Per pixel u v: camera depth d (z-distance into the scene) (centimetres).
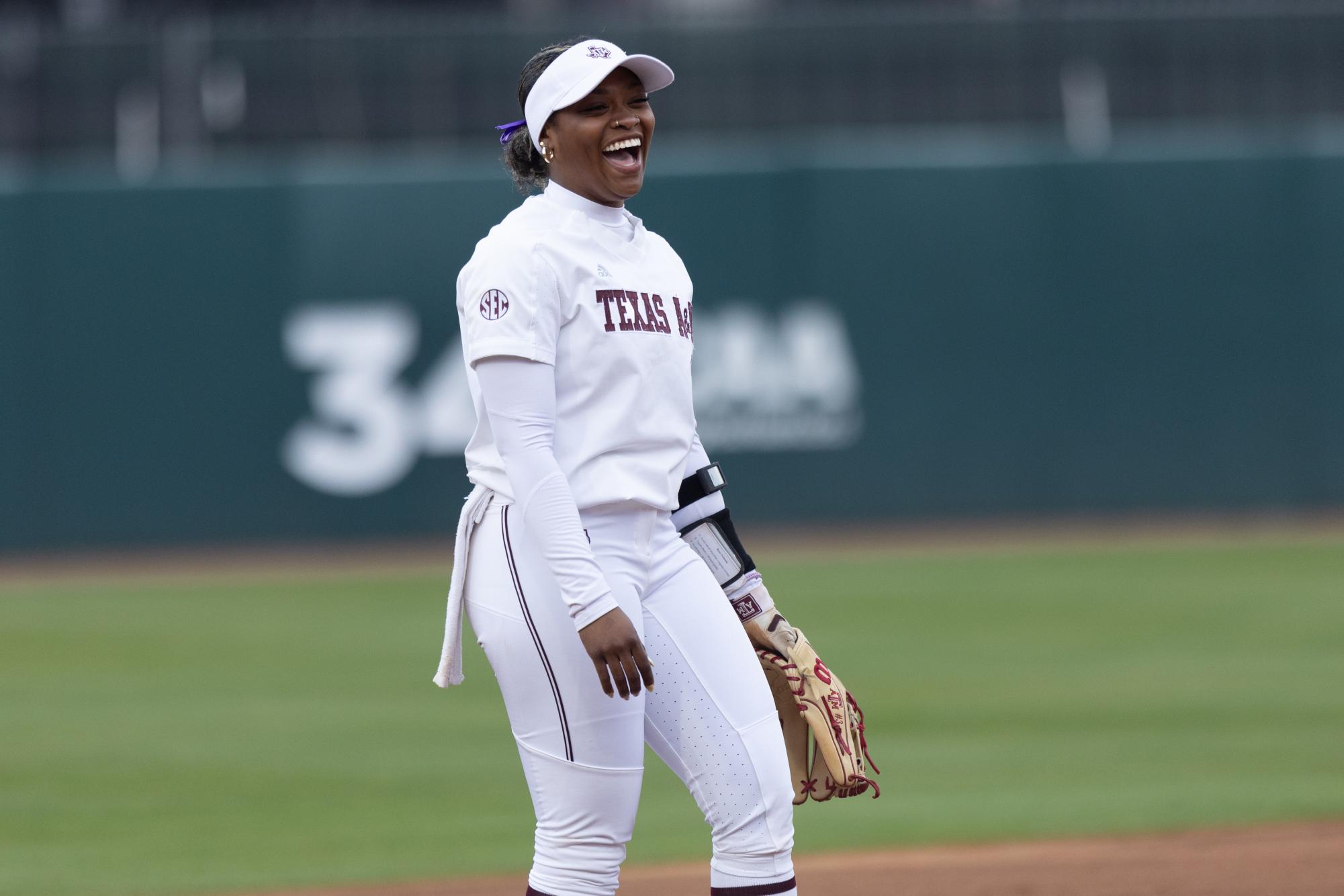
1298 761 2309
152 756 2453
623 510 999
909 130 5681
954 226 5244
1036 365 5266
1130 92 5688
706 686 1023
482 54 5656
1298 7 5778
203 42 5641
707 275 5203
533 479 955
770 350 5216
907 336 5244
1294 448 5269
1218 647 3325
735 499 5206
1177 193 5247
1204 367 5266
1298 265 5266
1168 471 5275
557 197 1009
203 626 3841
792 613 3816
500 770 2344
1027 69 5709
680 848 1859
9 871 1773
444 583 4497
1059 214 5256
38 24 6162
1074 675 3047
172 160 5547
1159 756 2362
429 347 5147
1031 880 1634
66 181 5028
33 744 2559
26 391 5028
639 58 989
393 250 5128
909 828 1931
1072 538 5038
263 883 1705
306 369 5112
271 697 2975
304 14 6291
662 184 5194
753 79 5700
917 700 2833
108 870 1775
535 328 961
